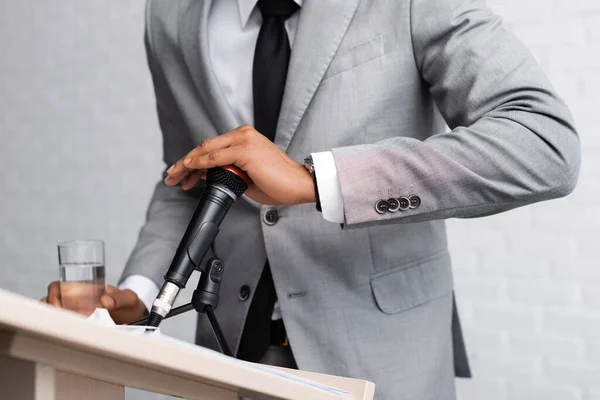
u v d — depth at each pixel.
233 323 1.31
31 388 0.54
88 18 3.08
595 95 2.25
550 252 2.33
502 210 1.11
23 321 0.45
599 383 2.26
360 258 1.25
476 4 1.20
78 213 3.15
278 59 1.29
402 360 1.24
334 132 1.23
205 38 1.32
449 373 1.33
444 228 1.38
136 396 0.79
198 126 1.38
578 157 1.12
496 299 2.40
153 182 2.97
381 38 1.23
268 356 1.31
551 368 2.33
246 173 1.05
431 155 1.07
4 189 3.30
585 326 2.28
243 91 1.34
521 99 1.12
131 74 3.00
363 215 1.06
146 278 1.40
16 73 3.25
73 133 3.14
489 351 2.41
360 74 1.23
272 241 1.26
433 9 1.19
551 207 2.32
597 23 2.24
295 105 1.23
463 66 1.17
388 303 1.25
